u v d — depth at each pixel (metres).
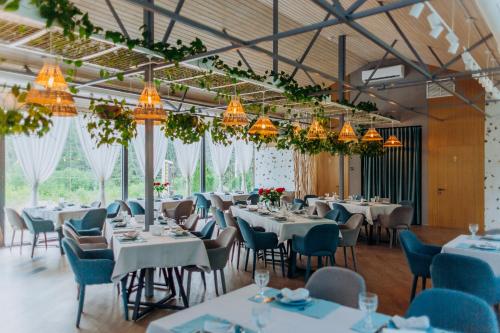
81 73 6.74
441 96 9.98
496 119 9.28
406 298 4.45
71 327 3.70
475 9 4.18
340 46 7.92
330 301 2.43
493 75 7.05
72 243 3.89
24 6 2.51
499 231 4.61
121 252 3.74
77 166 8.79
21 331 3.61
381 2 5.21
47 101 3.58
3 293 4.68
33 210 7.14
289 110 8.20
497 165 9.27
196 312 2.07
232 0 6.29
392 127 10.76
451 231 9.26
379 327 1.87
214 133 8.02
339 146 8.98
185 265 4.07
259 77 5.34
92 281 3.74
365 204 8.02
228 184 12.98
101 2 5.13
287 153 12.91
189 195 11.49
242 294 2.35
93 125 5.71
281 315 2.02
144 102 4.35
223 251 4.34
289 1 6.59
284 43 7.98
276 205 6.64
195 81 5.53
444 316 2.04
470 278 2.96
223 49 4.12
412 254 3.99
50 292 4.71
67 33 2.67
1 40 3.49
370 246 7.48
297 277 5.33
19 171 7.82
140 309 4.08
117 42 3.54
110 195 9.48
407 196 10.55
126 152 9.62
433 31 3.75
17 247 7.23
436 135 10.12
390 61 10.66
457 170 9.82
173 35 6.39
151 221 4.74
